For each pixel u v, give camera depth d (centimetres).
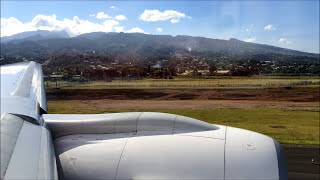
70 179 468
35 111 648
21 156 403
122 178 454
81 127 579
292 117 3045
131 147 495
